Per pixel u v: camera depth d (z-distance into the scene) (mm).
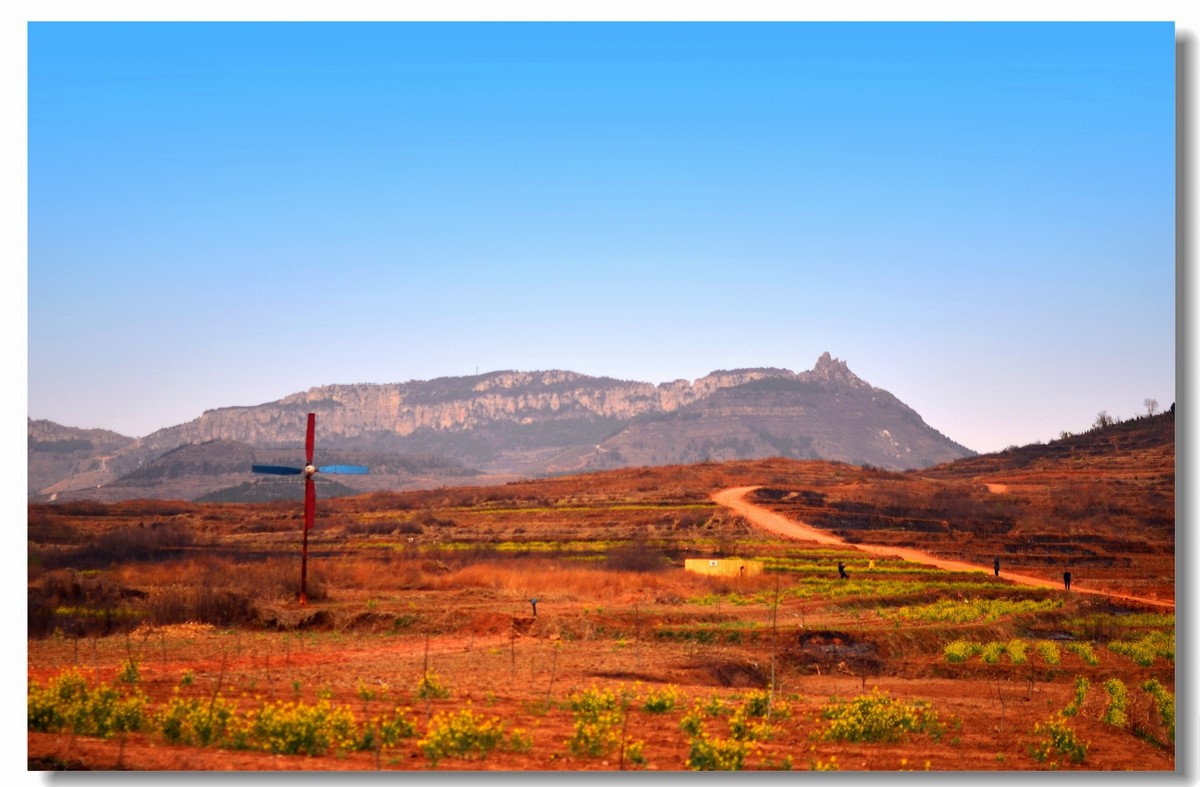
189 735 27203
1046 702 44594
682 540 120938
